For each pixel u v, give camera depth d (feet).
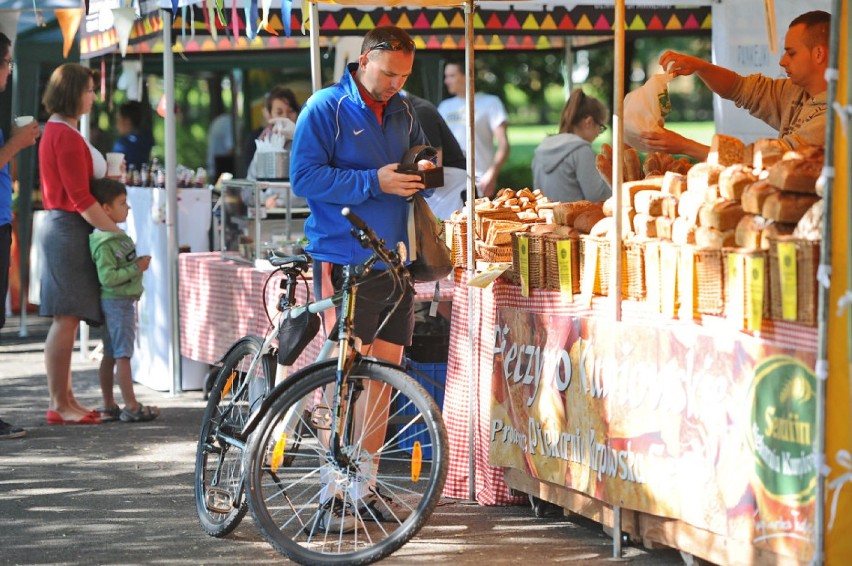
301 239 73.97
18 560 44.88
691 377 39.70
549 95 197.57
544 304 47.60
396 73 45.88
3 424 68.49
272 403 43.86
